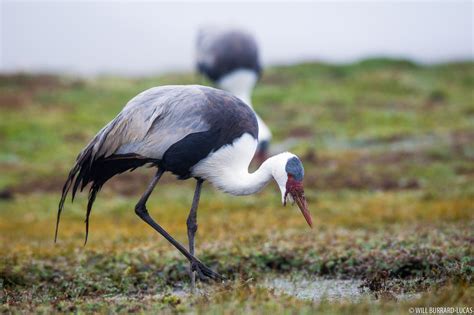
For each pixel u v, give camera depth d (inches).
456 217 534.0
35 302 340.8
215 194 739.4
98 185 373.1
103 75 1494.8
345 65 1517.0
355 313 277.0
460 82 1419.8
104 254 425.7
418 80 1409.9
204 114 354.9
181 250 359.9
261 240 456.4
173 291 381.1
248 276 393.1
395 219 558.6
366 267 394.0
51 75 1418.6
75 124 1114.1
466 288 303.0
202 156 358.3
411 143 975.0
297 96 1288.1
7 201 740.0
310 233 490.3
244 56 872.9
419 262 384.5
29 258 425.4
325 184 759.1
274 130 1094.4
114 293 373.7
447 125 1089.4
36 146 1000.2
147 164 369.4
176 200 713.0
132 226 578.6
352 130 1079.0
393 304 292.5
